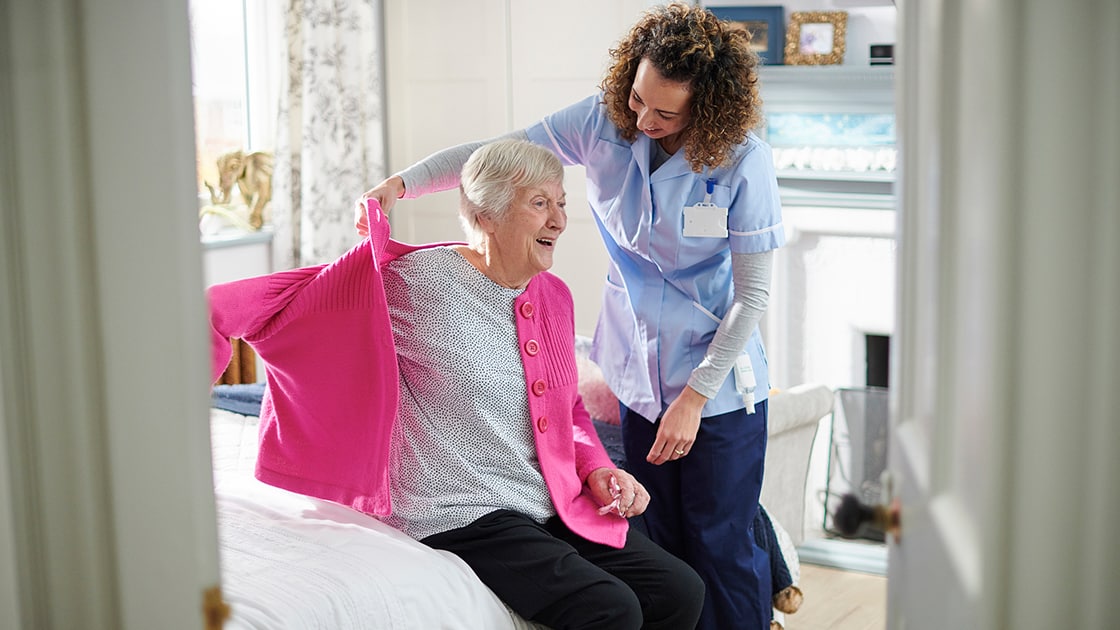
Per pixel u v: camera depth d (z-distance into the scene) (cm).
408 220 545
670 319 255
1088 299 99
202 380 118
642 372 260
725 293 257
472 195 227
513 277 230
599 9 486
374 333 221
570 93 498
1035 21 98
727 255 254
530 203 225
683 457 258
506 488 227
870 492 400
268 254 498
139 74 113
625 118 241
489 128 519
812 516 424
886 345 438
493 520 224
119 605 120
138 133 114
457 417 227
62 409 117
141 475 118
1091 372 100
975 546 104
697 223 239
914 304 124
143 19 112
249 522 221
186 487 118
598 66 489
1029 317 100
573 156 260
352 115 510
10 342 115
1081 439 100
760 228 239
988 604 103
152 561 119
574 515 235
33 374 116
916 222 123
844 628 334
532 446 234
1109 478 100
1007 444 101
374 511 222
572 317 249
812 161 432
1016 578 102
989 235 101
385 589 199
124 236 115
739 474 257
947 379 112
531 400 232
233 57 499
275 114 500
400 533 221
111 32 112
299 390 228
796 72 429
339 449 226
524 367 232
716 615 261
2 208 113
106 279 115
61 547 119
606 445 318
